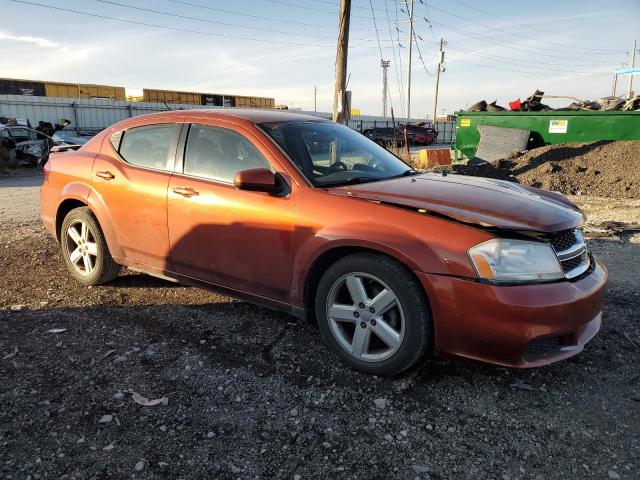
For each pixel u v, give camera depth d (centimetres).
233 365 329
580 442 254
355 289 314
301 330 381
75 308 423
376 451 248
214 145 384
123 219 425
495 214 294
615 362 332
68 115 2844
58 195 480
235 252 361
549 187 1100
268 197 344
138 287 475
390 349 304
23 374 314
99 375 315
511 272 276
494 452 248
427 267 284
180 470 235
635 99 1309
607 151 1196
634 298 441
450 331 285
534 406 285
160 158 412
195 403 287
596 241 638
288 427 266
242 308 423
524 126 1379
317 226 320
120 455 244
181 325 389
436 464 240
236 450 248
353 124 4728
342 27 1505
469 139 1480
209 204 369
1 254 594
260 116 396
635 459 242
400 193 324
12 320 397
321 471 235
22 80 3161
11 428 262
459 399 292
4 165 1723
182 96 3809
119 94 3638
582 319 287
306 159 358
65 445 250
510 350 275
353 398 293
